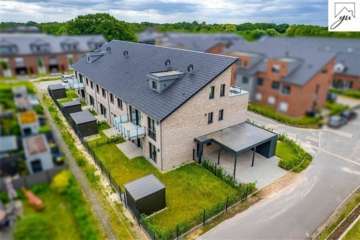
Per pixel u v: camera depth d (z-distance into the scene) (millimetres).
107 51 31406
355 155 20109
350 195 16125
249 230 13336
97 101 28453
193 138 19156
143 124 19594
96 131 23578
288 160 19672
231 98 20188
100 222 12609
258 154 20734
